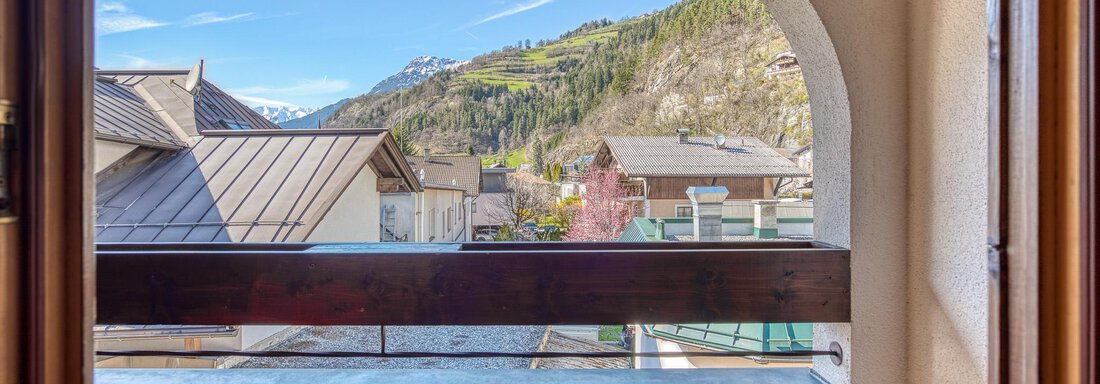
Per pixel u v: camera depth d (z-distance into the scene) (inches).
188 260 58.5
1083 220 19.9
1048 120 20.8
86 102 21.2
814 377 66.2
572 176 977.5
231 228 233.6
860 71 54.2
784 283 57.6
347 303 58.4
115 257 58.3
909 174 52.9
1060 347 20.7
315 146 299.4
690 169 650.2
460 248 64.3
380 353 60.7
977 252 42.8
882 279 54.1
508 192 964.6
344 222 290.4
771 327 156.2
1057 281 20.7
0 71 18.6
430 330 294.2
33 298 19.5
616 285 58.0
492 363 247.8
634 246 66.7
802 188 739.4
